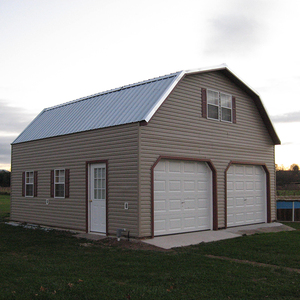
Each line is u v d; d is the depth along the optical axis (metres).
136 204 11.68
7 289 6.76
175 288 7.00
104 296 6.43
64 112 16.91
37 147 16.64
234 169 15.80
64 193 14.91
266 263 9.20
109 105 14.24
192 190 13.77
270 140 17.88
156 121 12.34
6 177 57.72
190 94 13.79
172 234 12.86
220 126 15.01
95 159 13.35
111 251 10.49
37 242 12.10
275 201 17.89
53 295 6.43
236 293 6.73
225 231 14.18
